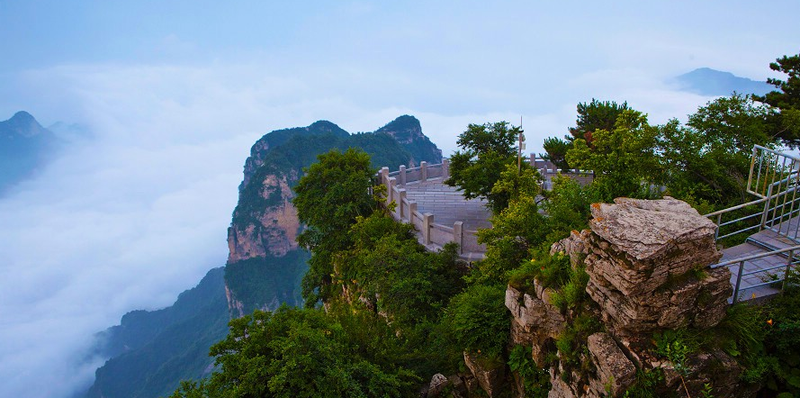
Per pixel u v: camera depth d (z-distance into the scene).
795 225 10.58
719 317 7.65
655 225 7.62
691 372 7.35
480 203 26.89
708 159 13.33
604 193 12.66
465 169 20.42
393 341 13.91
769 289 8.53
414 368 13.13
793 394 7.36
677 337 7.54
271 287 150.62
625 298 7.76
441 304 17.41
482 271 14.32
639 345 7.80
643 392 7.49
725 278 7.54
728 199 13.55
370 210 26.47
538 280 10.35
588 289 8.72
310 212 26.00
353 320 13.95
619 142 12.71
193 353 131.88
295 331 11.02
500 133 22.27
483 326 11.97
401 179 30.75
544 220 13.98
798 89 20.88
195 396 10.66
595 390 8.13
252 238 154.00
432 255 18.95
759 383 7.63
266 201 153.00
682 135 13.91
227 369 11.26
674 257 7.34
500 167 19.77
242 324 12.30
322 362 10.97
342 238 25.14
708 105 15.70
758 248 10.02
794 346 7.64
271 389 10.05
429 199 27.78
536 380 10.70
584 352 8.58
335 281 27.42
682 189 13.15
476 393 12.44
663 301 7.41
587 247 8.84
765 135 14.51
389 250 19.22
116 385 148.38
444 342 13.72
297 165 160.62
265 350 11.67
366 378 11.63
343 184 25.36
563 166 25.17
